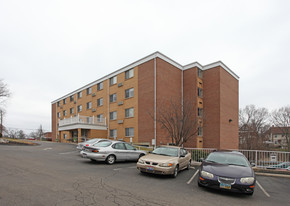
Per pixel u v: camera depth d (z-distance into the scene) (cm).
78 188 545
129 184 624
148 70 2070
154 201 479
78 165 924
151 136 1927
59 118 4081
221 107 2184
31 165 848
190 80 2253
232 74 2547
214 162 688
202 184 603
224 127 2209
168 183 670
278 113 4447
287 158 1027
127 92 2327
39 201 430
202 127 2264
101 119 2589
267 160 1096
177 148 929
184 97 2098
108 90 2648
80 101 3344
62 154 1330
